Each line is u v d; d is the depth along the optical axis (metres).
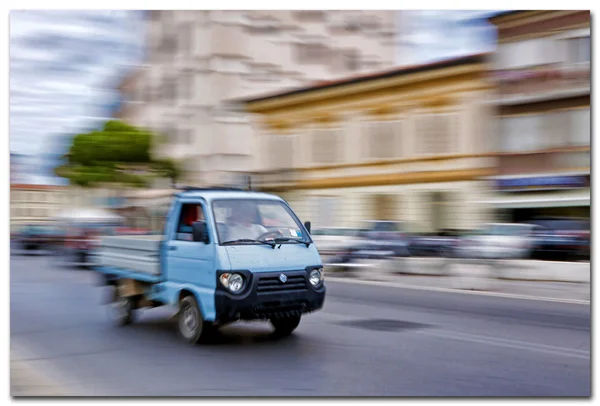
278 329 9.61
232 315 8.19
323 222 34.03
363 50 44.44
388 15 43.97
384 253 20.33
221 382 6.99
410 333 9.89
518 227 20.83
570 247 20.38
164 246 9.41
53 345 9.17
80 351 8.73
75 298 14.61
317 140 34.44
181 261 8.99
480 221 28.39
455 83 28.88
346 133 33.12
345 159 33.16
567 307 12.84
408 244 20.73
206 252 8.50
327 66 44.47
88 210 32.88
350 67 44.56
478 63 28.11
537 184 26.94
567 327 10.51
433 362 7.94
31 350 8.85
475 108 28.53
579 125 26.50
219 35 43.28
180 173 41.25
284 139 36.41
